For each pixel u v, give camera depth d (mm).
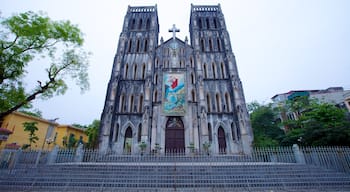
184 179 14117
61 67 17641
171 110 30297
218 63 35438
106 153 26094
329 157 16250
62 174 15117
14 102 15234
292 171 15383
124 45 36406
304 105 39188
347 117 29609
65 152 20250
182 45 37219
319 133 22109
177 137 29594
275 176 14656
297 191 12172
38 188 12984
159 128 29156
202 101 30359
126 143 28938
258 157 22625
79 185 13508
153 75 33781
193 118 29828
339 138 20141
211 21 40875
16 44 15375
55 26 16844
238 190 12570
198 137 28672
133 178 14336
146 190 12617
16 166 16859
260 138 31719
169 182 13859
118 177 14680
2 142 25484
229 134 29438
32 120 39969
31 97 16156
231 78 33000
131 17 41438
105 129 28109
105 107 30422
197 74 32812
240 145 28531
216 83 33438
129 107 31297
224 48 36750
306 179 14008
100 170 15938
